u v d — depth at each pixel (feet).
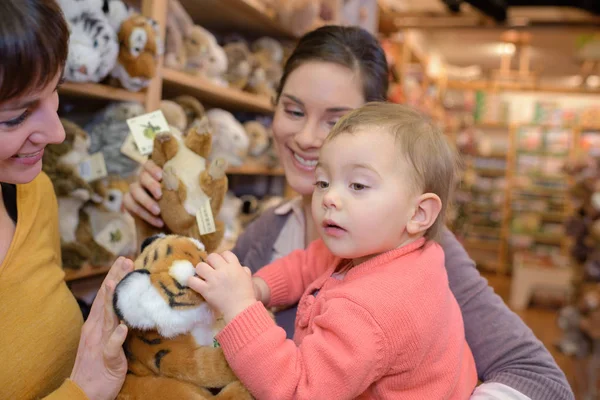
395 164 3.06
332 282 3.30
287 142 4.38
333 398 2.59
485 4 13.48
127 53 4.69
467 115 23.47
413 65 17.94
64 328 2.99
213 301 2.60
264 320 2.69
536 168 25.18
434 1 17.26
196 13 7.45
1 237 2.86
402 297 2.83
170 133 3.56
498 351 3.47
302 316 3.19
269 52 8.43
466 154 21.57
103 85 4.76
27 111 2.30
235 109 8.91
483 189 25.82
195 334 2.63
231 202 7.73
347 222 3.04
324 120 4.19
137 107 4.98
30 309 2.81
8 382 2.66
